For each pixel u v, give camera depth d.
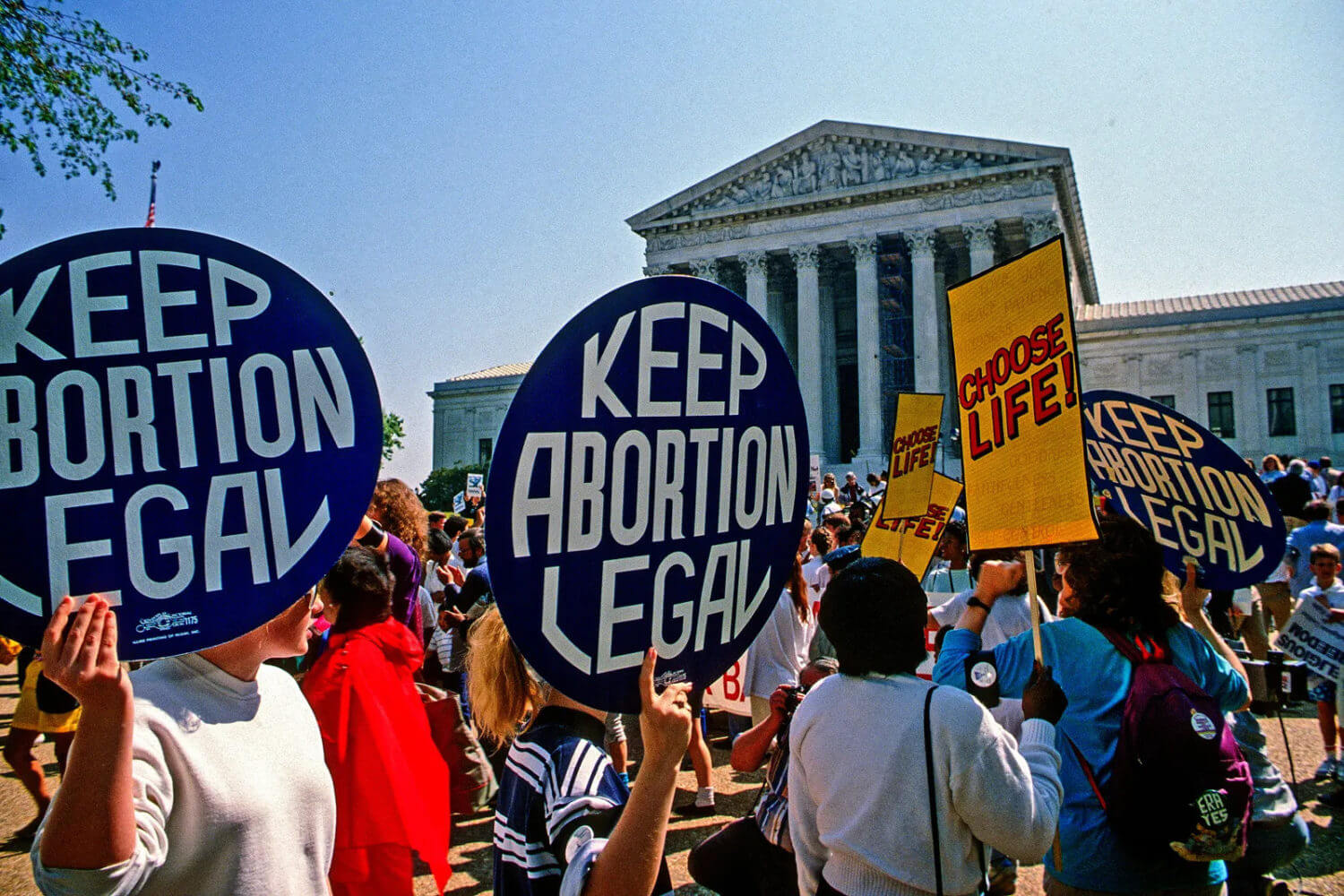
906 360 65.75
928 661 9.88
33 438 2.33
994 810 3.05
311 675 4.73
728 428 2.97
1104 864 3.76
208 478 2.49
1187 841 3.58
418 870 7.55
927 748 3.10
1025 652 4.14
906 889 3.08
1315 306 58.03
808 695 3.50
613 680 2.68
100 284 2.42
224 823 2.60
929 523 9.24
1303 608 7.86
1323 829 7.89
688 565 2.86
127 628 2.38
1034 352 3.86
